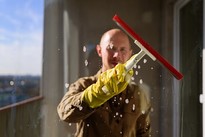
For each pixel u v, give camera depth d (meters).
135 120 1.17
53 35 2.40
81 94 1.00
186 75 1.80
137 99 1.19
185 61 2.12
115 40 1.20
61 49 2.43
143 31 2.43
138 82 1.53
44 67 2.37
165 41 2.39
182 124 1.75
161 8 2.44
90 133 1.12
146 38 2.42
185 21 2.23
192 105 1.74
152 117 1.76
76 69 2.37
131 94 1.18
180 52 2.25
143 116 1.22
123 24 0.93
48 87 2.38
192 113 1.74
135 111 1.17
